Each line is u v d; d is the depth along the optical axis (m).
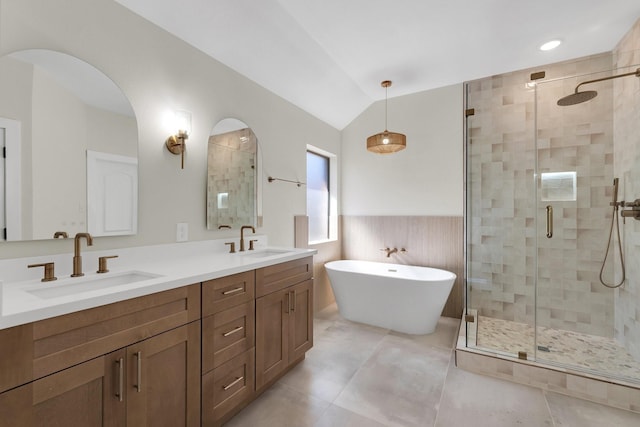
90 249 1.47
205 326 1.40
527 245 2.91
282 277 1.94
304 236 3.16
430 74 2.96
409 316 2.76
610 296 2.56
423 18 2.10
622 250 2.41
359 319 3.05
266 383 1.82
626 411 1.70
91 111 1.47
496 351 2.19
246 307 1.65
